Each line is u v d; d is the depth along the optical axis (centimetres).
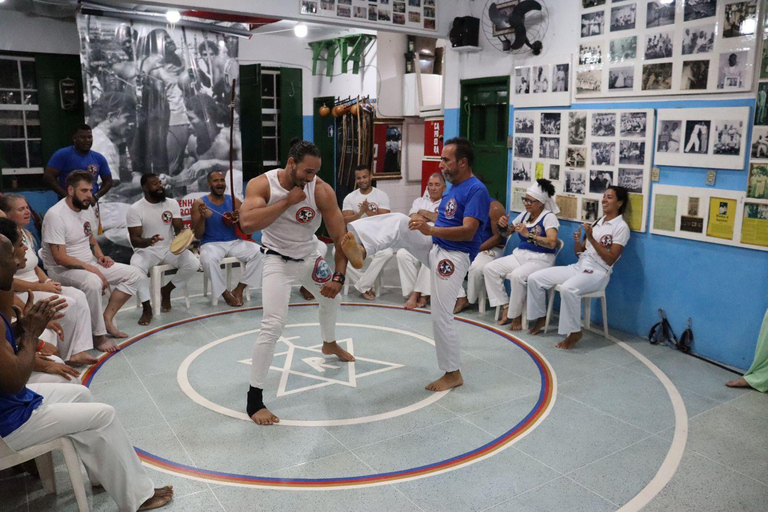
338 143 904
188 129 740
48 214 479
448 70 695
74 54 732
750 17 427
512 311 541
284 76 895
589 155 550
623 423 366
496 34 618
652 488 296
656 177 501
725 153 451
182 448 333
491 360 471
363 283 631
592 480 304
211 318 573
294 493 291
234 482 300
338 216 373
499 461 321
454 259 392
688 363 467
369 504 282
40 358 315
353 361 464
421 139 884
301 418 370
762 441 344
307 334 527
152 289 575
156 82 708
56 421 249
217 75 750
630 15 505
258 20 703
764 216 432
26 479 305
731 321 462
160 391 409
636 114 507
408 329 543
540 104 590
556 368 454
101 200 694
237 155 782
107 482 262
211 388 414
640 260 522
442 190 588
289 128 914
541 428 359
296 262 373
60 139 741
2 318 232
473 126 688
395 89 836
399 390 412
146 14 679
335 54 879
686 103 476
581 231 565
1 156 709
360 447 335
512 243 625
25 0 638
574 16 552
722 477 307
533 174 609
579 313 493
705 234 470
